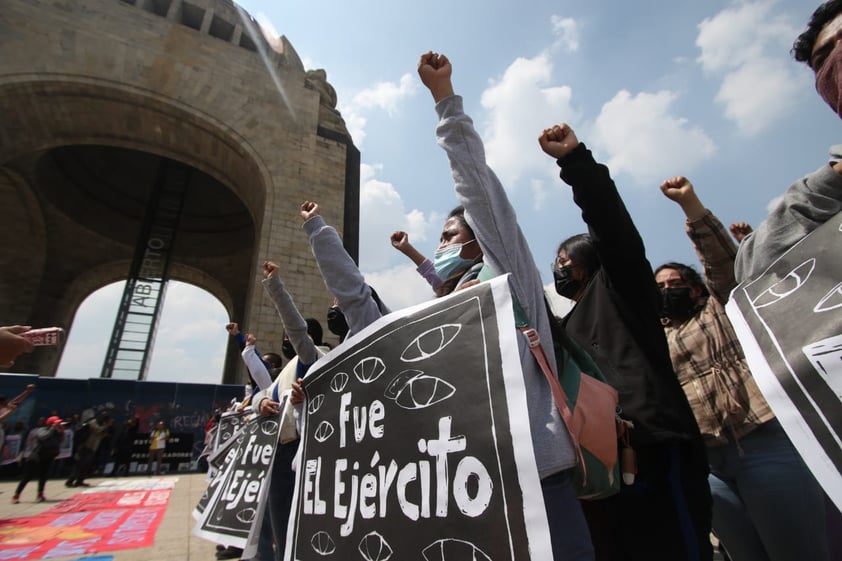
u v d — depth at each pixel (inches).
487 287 60.0
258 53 808.3
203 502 155.2
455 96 74.0
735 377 87.0
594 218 74.4
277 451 119.6
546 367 56.2
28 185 834.2
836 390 45.9
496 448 48.8
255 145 713.0
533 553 41.5
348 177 796.0
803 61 66.8
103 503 318.3
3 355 81.3
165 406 613.9
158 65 689.6
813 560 72.6
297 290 634.8
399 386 63.8
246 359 174.9
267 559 122.6
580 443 54.6
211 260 1116.5
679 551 66.4
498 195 69.0
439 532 50.4
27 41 603.5
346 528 62.3
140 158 1000.2
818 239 57.2
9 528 225.5
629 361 75.7
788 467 76.8
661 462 71.9
